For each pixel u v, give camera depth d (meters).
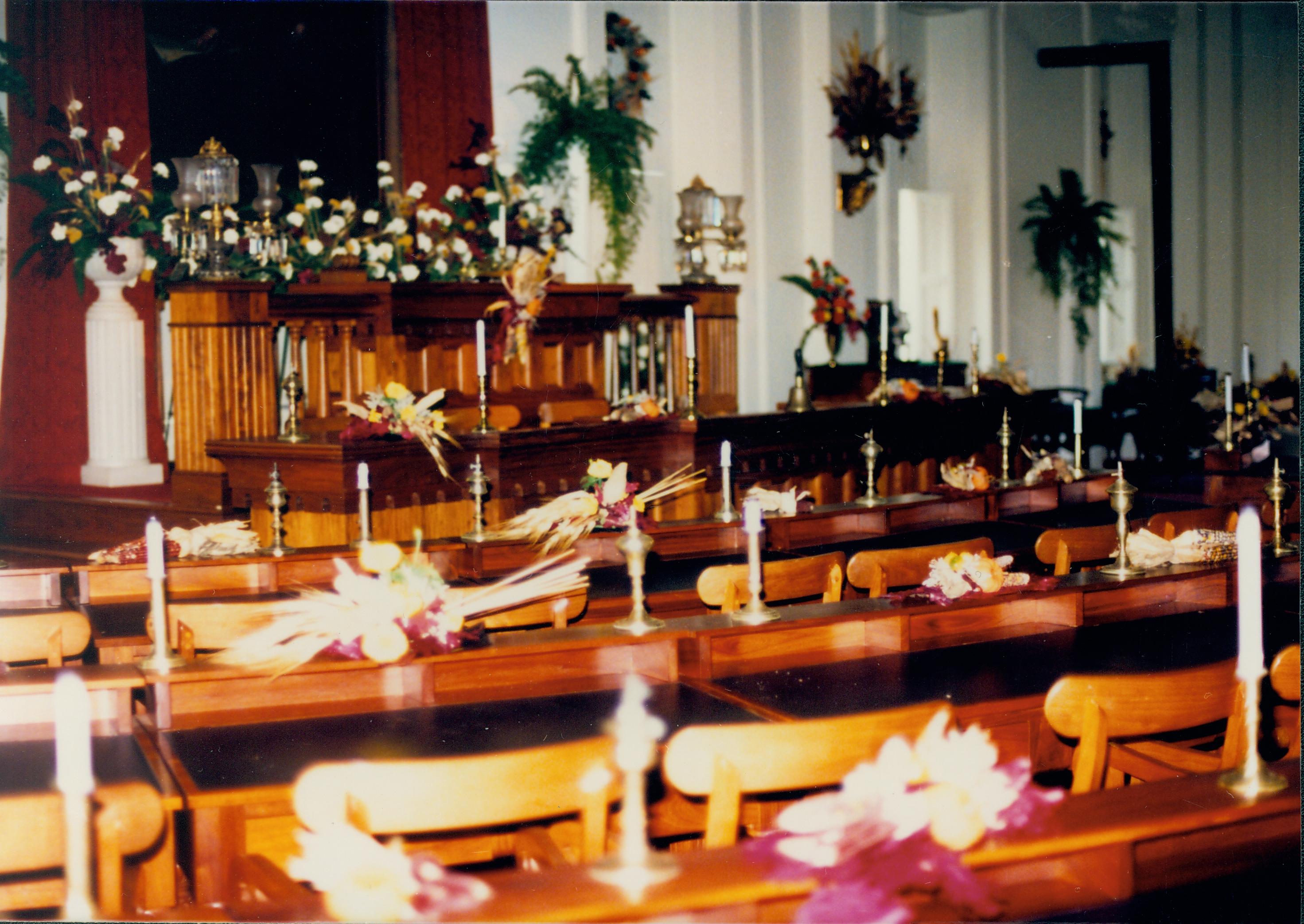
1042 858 2.12
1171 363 12.83
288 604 3.16
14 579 4.06
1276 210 13.88
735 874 1.84
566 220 9.29
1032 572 5.28
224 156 6.41
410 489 5.61
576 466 6.17
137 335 7.20
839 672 3.22
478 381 6.39
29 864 2.03
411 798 2.05
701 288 8.72
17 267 7.21
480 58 9.27
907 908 1.86
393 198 8.48
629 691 1.93
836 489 7.33
